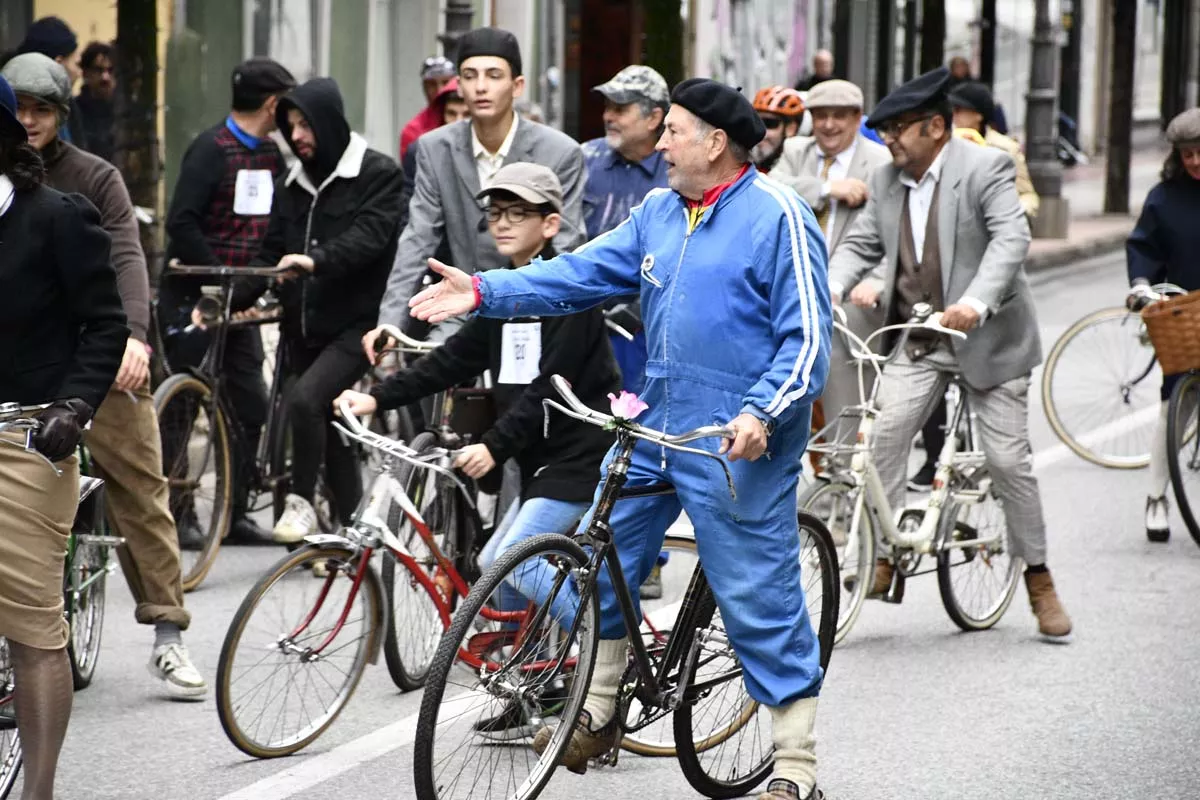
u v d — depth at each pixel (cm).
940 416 2245
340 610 1284
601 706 1142
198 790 1190
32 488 1024
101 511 1364
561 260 1109
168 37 3111
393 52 3838
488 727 1104
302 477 1788
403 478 1356
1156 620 1675
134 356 1344
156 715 1355
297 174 1839
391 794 1191
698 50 4950
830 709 1393
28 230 1041
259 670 1245
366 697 1411
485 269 1708
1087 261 5138
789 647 1090
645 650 1118
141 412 1370
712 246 1069
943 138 1590
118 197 1376
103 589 1428
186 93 3183
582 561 1097
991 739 1319
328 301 1809
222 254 2005
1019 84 8238
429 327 1694
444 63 2634
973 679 1479
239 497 1888
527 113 3756
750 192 1067
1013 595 1677
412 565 1319
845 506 1555
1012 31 8081
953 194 1580
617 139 1852
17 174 1041
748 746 1207
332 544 1267
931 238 1591
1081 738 1323
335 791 1194
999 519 1661
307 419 1770
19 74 1326
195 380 1742
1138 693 1440
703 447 1072
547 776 1113
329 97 1797
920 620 1683
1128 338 2528
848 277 1639
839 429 1639
